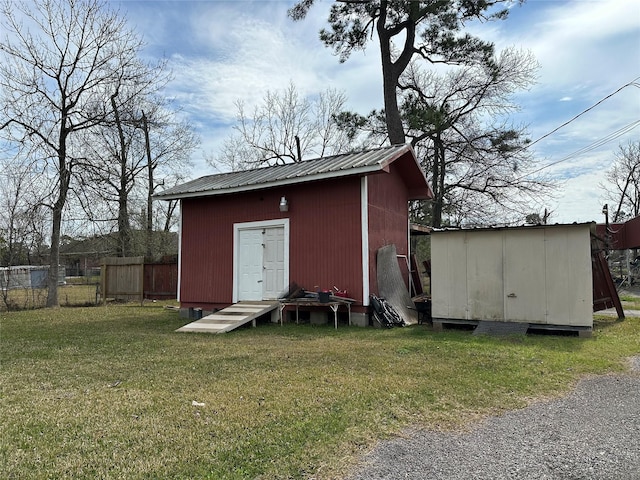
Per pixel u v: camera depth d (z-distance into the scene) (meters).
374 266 9.73
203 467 2.77
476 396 4.25
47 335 8.43
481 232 8.36
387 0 17.33
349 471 2.76
